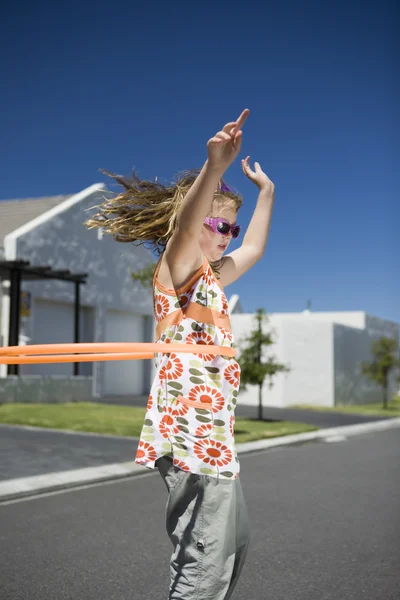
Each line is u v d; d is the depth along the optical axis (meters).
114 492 6.97
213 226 2.16
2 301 19.64
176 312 2.06
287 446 12.45
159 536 5.04
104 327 23.73
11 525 5.38
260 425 15.87
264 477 8.31
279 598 3.65
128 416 15.12
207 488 1.98
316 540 4.98
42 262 20.64
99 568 4.18
